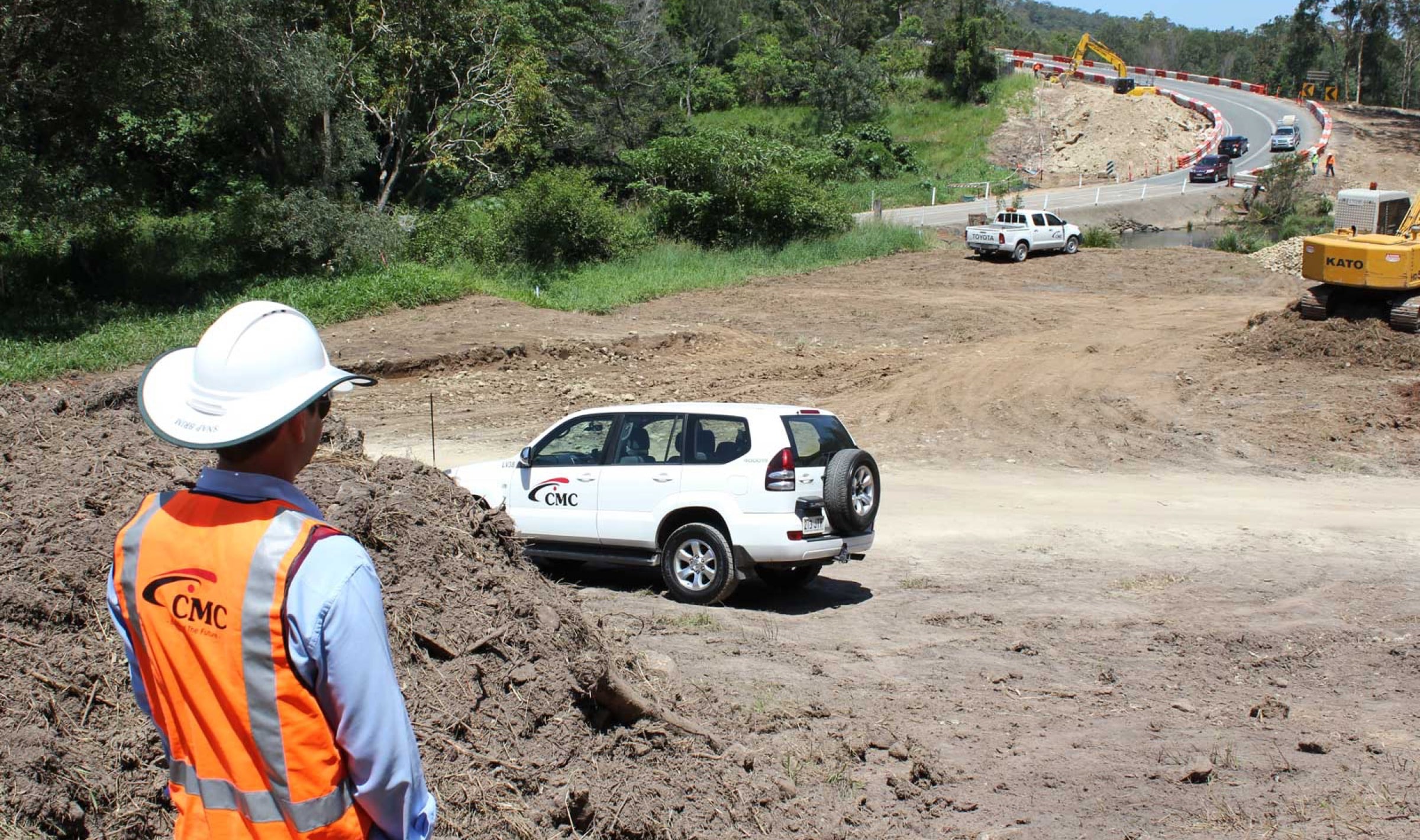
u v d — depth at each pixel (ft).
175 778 7.57
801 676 23.99
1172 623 29.01
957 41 276.21
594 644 18.47
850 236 135.44
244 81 93.45
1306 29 407.64
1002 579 34.19
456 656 16.33
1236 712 22.38
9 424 22.77
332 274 95.35
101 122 90.07
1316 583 33.32
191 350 7.93
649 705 17.42
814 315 93.91
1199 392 64.28
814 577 33.37
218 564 7.04
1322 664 25.59
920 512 43.50
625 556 32.60
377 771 7.13
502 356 71.67
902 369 72.02
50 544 16.88
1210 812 17.40
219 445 7.14
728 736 18.65
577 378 68.54
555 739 15.97
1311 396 62.08
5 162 80.02
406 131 116.57
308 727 7.02
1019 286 109.70
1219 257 127.13
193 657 7.09
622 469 32.40
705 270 115.14
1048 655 26.27
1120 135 249.55
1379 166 227.20
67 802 12.97
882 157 228.02
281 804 7.05
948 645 27.04
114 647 15.72
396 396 63.26
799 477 30.63
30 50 81.30
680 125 210.79
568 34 163.73
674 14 305.94
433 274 93.30
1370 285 70.13
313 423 7.73
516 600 17.58
